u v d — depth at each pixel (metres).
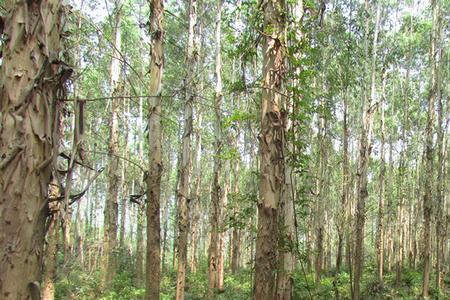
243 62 5.98
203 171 32.22
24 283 1.99
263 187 5.23
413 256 29.44
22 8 2.11
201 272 23.17
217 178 15.16
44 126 2.12
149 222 6.73
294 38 5.72
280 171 5.27
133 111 23.97
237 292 16.44
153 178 6.81
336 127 25.14
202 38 19.33
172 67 19.17
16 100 2.05
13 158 2.01
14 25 2.11
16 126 2.04
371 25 18.77
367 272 25.36
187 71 11.46
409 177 28.64
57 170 2.24
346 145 16.94
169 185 31.48
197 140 21.34
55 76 2.19
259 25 5.71
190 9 11.70
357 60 18.16
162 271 23.33
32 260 2.03
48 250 8.73
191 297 15.30
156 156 6.87
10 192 2.00
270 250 5.15
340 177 27.00
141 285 16.88
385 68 19.86
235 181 22.30
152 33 7.05
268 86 5.38
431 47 16.80
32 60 2.10
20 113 2.05
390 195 24.48
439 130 17.97
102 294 13.98
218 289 16.95
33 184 2.05
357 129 25.25
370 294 17.56
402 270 24.86
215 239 15.09
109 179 15.23
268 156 5.26
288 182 8.17
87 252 21.69
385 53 19.31
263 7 5.55
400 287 19.58
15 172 2.01
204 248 37.09
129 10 17.47
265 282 5.10
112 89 14.87
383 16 19.67
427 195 16.33
